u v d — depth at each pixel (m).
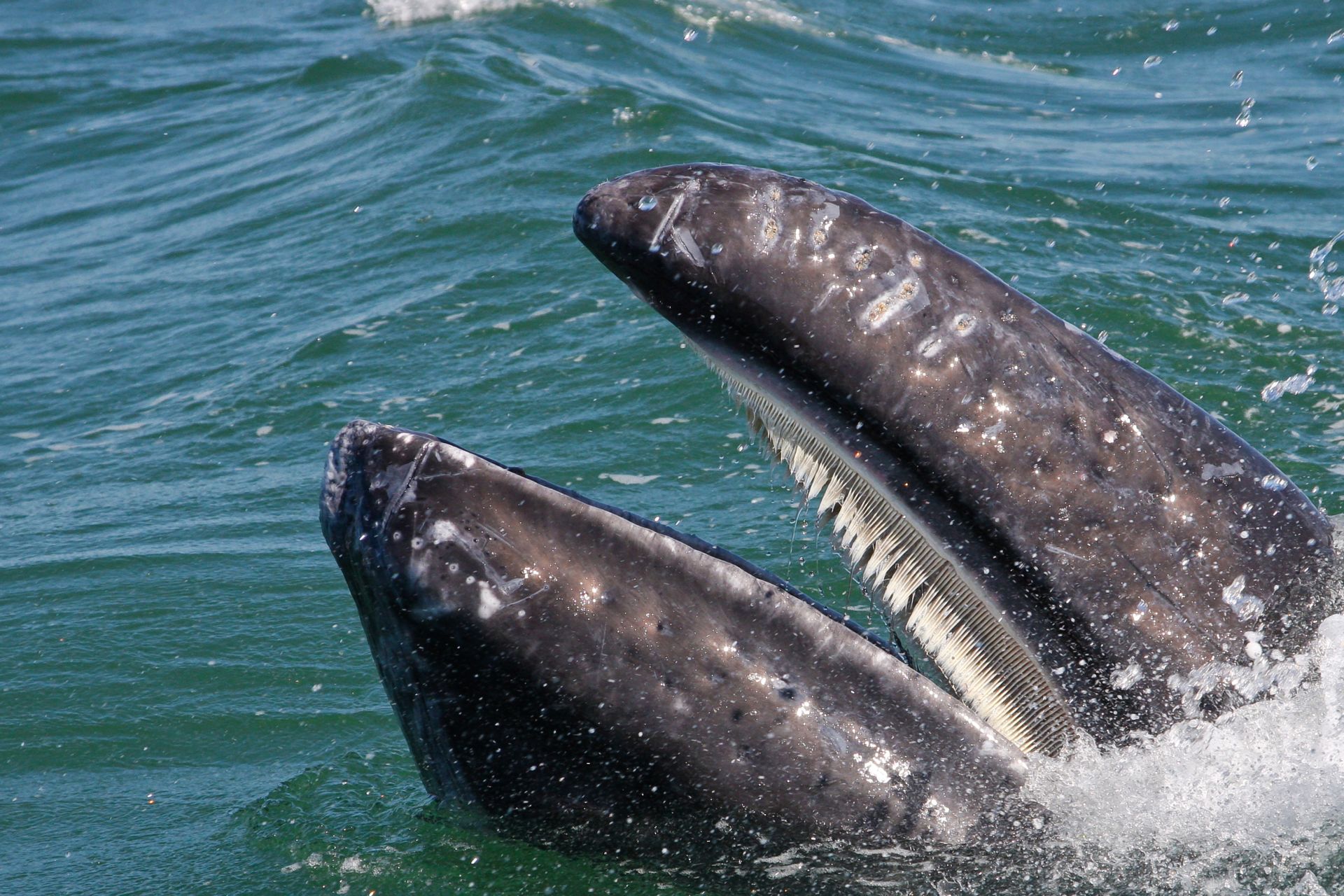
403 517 16.78
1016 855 18.56
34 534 41.62
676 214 17.34
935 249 17.86
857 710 18.14
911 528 18.05
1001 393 17.42
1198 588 17.80
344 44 113.50
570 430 46.34
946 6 129.12
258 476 45.75
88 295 67.94
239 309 62.88
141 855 23.78
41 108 105.31
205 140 93.75
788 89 97.44
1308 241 63.25
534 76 90.00
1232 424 42.94
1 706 30.12
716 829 18.27
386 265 65.38
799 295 17.25
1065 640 18.00
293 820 24.08
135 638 33.28
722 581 17.84
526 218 67.81
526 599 16.95
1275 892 18.72
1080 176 74.19
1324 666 18.38
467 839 20.33
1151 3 126.25
